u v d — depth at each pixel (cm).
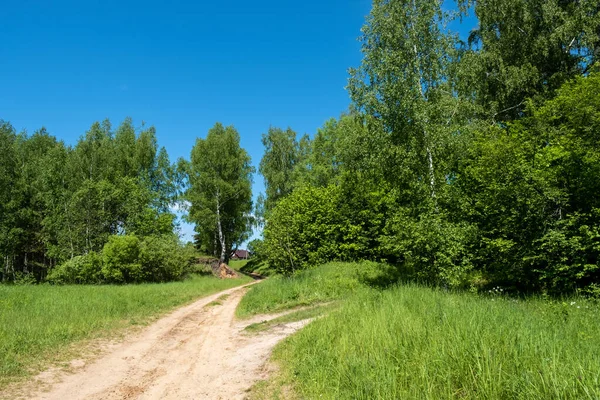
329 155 4006
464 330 598
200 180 4694
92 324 1118
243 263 7188
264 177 4691
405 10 1567
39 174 4066
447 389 462
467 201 1572
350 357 621
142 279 3253
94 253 3222
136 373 745
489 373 440
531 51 2123
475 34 2400
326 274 1908
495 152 1451
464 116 1638
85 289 1970
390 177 1652
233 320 1340
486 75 2198
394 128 1576
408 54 1577
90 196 3766
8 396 594
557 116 1591
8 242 3731
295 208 2705
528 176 1283
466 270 1388
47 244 3738
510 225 1358
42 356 798
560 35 1936
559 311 830
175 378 715
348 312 947
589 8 1930
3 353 781
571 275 1117
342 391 525
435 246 1359
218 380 695
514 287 1372
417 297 1034
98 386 663
